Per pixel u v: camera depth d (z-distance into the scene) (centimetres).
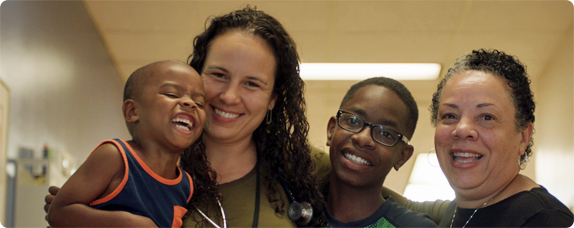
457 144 126
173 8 409
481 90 126
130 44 464
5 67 265
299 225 141
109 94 476
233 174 146
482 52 136
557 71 436
